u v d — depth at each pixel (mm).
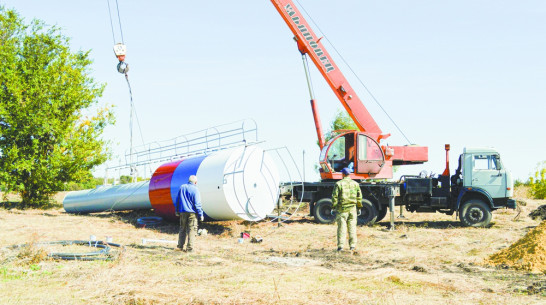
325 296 5957
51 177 23391
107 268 7406
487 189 15000
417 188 15562
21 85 23078
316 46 16562
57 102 23672
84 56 25797
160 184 15891
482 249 10570
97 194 20359
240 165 13734
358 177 16078
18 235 12508
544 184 26688
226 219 14234
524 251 8578
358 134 16078
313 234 13227
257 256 9508
